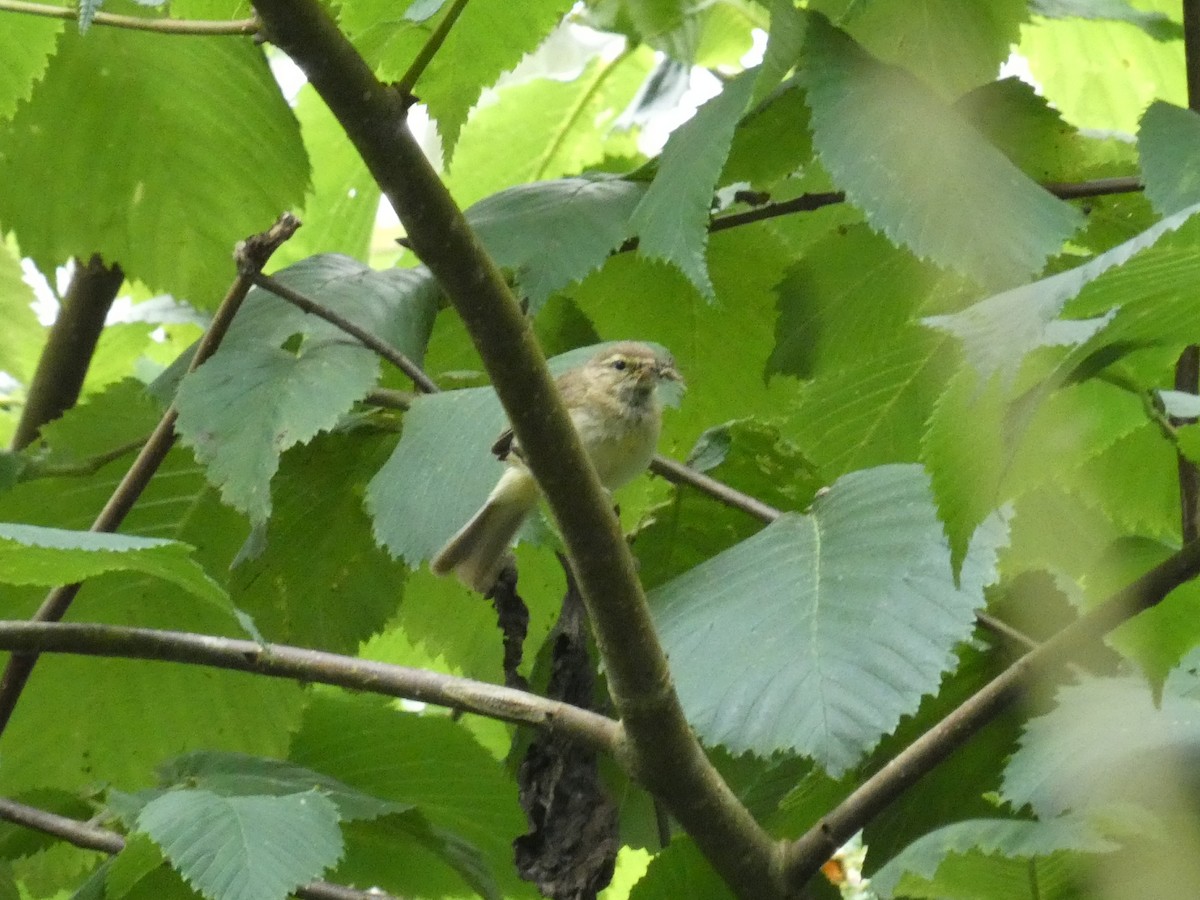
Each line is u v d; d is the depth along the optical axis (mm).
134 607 7672
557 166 10695
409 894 7000
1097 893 4918
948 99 7488
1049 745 5156
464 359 8242
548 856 5594
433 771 7039
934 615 5160
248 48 7887
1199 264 3922
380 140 4012
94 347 9180
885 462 7348
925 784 6145
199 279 8719
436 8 5387
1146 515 6062
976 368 3916
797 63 6430
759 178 7234
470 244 4156
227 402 6352
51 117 8203
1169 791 4941
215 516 7695
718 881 5961
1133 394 4840
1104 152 8344
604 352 7309
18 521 7574
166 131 8305
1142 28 7855
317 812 5395
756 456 6988
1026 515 6340
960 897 5055
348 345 6641
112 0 7738
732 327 8422
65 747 7824
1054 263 7117
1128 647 4973
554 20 6449
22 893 8594
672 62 10031
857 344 7438
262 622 7586
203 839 5129
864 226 7254
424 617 8328
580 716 5156
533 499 6145
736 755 4906
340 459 7348
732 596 5586
